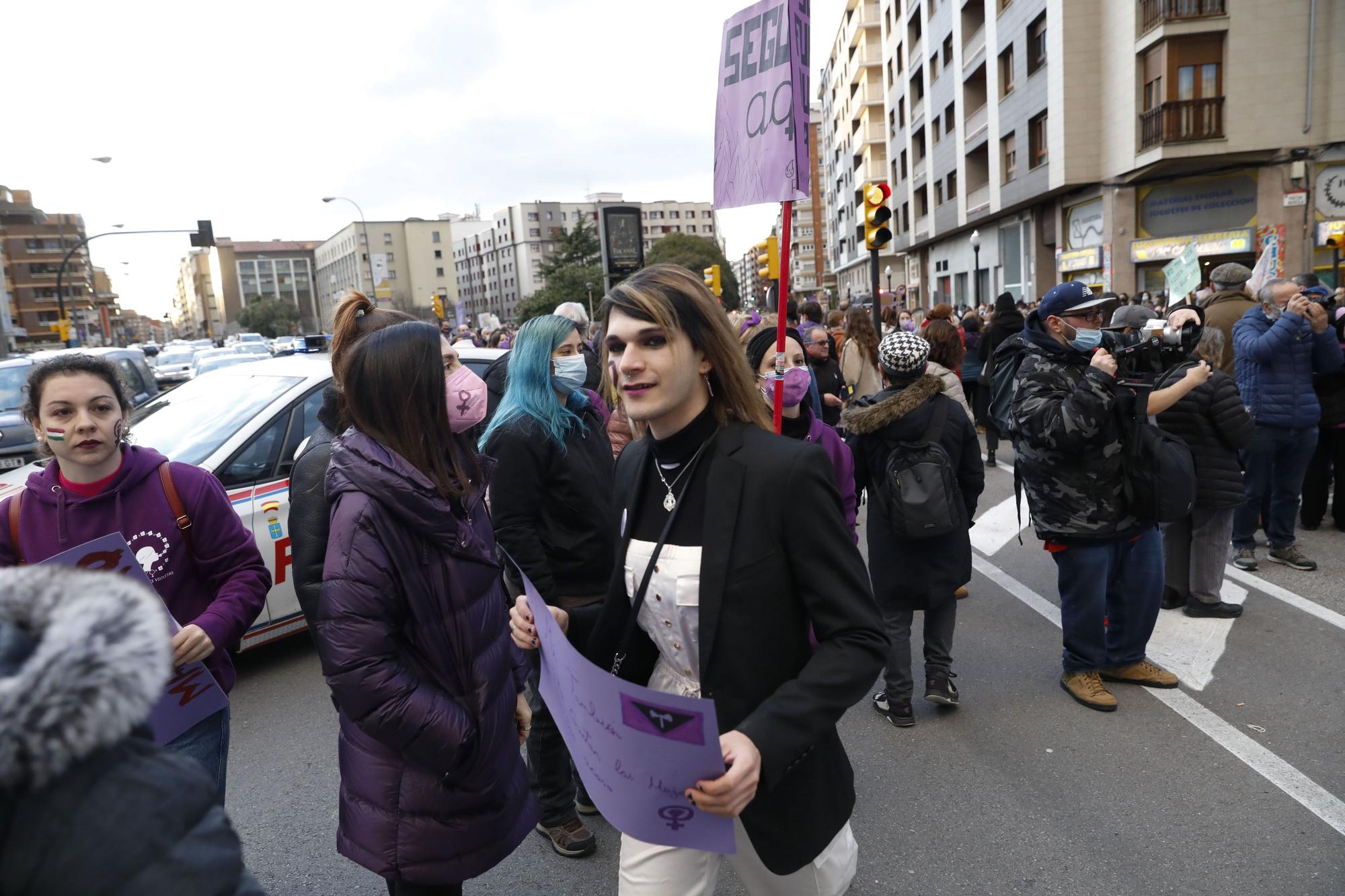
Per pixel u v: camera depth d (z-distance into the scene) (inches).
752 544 61.6
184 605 92.1
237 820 133.6
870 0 2154.3
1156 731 146.7
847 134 2559.1
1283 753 136.9
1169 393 145.6
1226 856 113.0
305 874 119.2
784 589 62.2
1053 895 107.8
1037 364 150.0
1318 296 277.6
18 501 89.0
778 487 61.1
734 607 61.6
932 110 1472.7
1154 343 146.6
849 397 304.2
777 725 56.9
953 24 1294.3
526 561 108.3
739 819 65.4
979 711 159.0
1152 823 121.4
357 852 77.7
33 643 35.1
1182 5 751.7
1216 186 806.5
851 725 158.1
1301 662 168.2
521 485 109.0
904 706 155.1
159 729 84.9
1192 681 164.2
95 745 33.9
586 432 116.0
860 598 61.4
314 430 195.0
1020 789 132.5
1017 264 1159.6
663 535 65.9
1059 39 898.7
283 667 194.4
